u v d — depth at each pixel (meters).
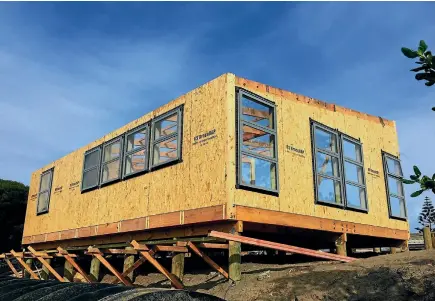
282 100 9.02
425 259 5.95
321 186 9.36
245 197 7.62
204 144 8.19
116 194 10.67
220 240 7.79
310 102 9.71
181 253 8.32
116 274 8.82
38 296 4.08
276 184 8.32
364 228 10.13
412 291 5.32
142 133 10.45
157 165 9.32
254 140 8.48
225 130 7.73
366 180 10.67
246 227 8.00
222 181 7.55
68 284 4.45
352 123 10.80
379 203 10.89
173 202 8.67
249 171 7.90
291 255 12.16
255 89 8.47
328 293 5.69
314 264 8.08
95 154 12.03
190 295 3.28
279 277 6.70
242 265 9.02
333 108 10.33
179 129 8.91
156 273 11.06
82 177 12.35
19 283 4.98
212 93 8.27
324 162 9.65
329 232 9.42
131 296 3.18
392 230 11.07
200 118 8.45
